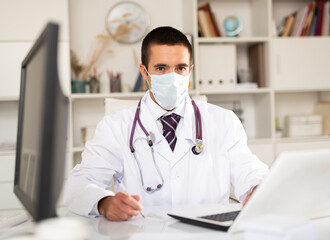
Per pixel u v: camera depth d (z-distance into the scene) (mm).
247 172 1584
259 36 3412
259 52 3324
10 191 2896
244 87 3281
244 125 3555
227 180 1634
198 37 3240
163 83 1570
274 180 793
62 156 699
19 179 1005
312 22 3375
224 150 1671
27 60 923
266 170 1577
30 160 835
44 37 680
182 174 1581
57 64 639
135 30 3332
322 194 901
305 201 886
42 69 682
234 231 828
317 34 3385
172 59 1589
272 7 3539
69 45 3119
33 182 769
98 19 3312
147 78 1712
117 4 3316
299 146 3240
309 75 3314
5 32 2965
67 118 731
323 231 864
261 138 3422
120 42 3322
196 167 1609
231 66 3246
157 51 1593
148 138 1594
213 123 1745
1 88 2967
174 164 1583
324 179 875
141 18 3340
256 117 3537
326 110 3467
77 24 3287
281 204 853
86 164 1573
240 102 3555
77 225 672
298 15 3391
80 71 3266
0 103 3234
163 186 1569
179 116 1675
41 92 681
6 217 1181
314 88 3324
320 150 832
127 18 3328
